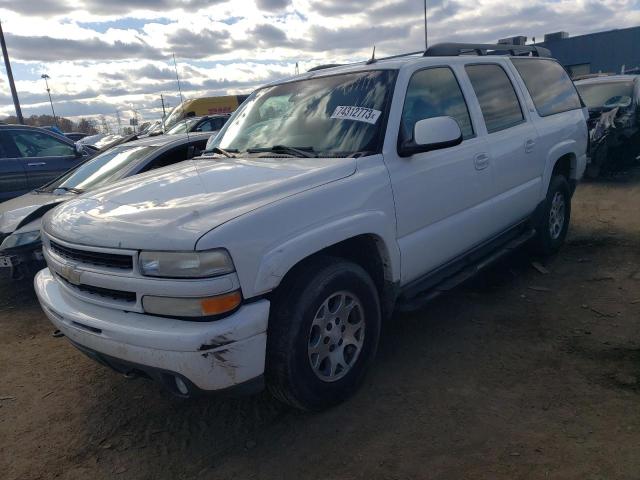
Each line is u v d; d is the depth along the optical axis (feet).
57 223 10.41
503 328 13.28
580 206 25.35
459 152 12.72
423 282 12.30
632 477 7.95
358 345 10.56
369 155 10.87
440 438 9.26
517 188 15.17
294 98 13.28
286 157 11.57
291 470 8.88
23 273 17.29
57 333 15.52
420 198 11.55
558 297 14.93
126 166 19.52
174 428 10.41
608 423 9.21
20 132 28.25
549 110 17.24
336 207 9.76
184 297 8.19
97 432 10.53
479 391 10.59
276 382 9.33
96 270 9.12
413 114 12.00
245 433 10.00
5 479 9.30
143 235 8.52
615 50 114.83
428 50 13.52
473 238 13.51
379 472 8.60
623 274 16.17
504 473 8.27
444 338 12.98
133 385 12.21
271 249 8.68
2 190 26.99
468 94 13.71
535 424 9.38
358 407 10.38
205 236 8.13
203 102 60.85
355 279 10.12
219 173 10.91
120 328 8.63
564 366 11.23
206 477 8.95
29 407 11.65
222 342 8.18
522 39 22.58
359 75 12.59
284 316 9.11
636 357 11.32
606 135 29.32
